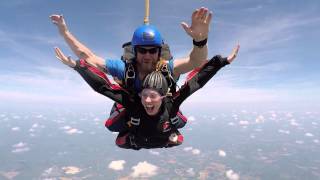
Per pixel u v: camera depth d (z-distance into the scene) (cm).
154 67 140
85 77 139
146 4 153
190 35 134
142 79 140
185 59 152
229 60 141
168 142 151
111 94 138
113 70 151
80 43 159
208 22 129
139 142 149
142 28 136
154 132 141
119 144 158
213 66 142
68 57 136
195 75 143
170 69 146
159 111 136
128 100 138
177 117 145
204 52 141
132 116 138
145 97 128
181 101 140
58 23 153
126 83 140
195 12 126
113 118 153
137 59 139
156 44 134
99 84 139
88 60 156
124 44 146
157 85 129
